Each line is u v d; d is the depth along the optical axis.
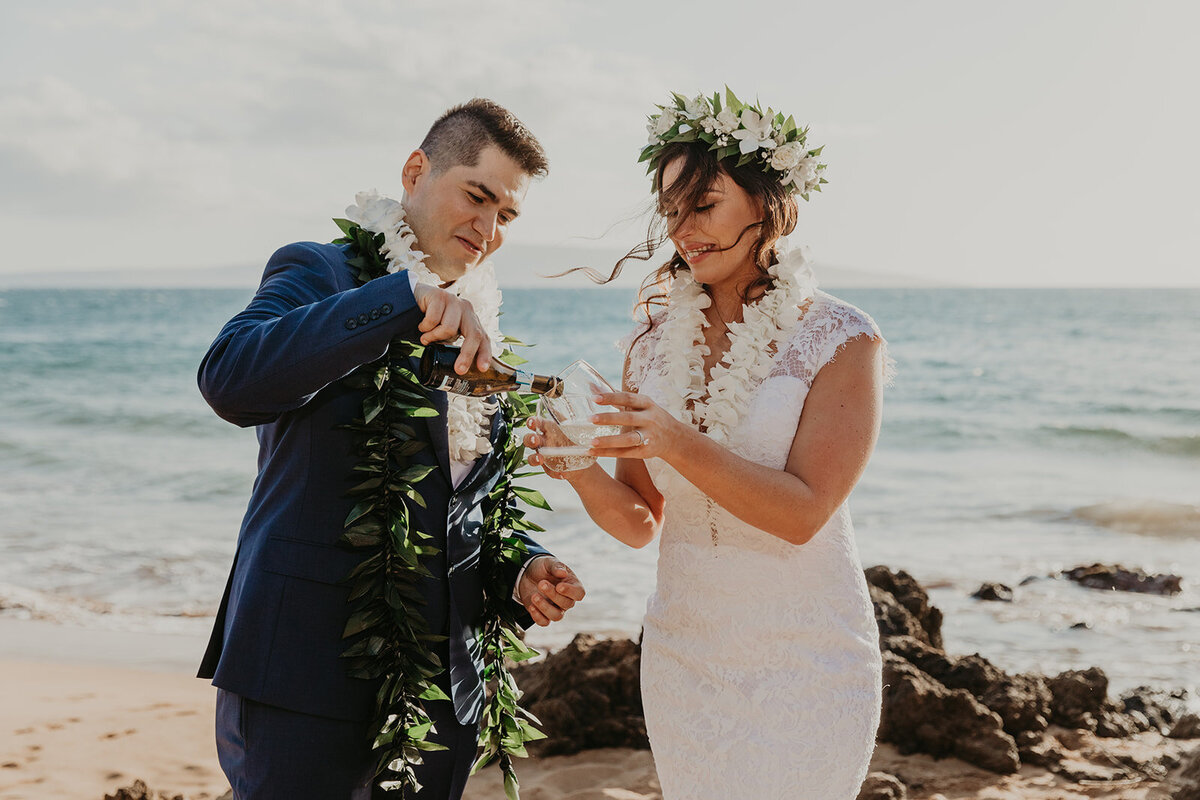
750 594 2.53
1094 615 7.89
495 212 2.66
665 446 2.22
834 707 2.49
